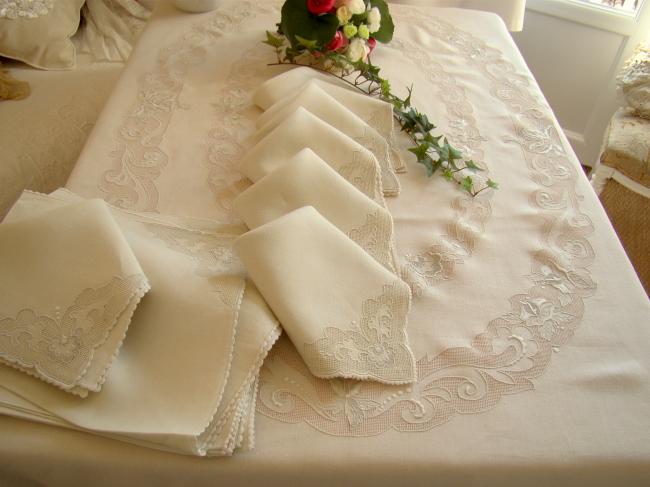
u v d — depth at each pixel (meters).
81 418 0.61
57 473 0.63
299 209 0.77
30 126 1.47
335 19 1.18
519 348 0.75
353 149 0.94
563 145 1.11
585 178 1.04
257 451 0.62
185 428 0.59
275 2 1.50
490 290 0.82
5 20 1.58
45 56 1.64
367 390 0.68
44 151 1.43
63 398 0.63
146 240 0.75
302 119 0.96
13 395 0.62
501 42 1.41
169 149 1.03
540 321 0.78
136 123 1.09
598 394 0.70
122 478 0.63
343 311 0.71
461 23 1.47
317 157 0.87
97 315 0.64
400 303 0.74
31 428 0.62
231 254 0.78
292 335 0.68
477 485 0.65
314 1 1.17
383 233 0.83
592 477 0.65
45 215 0.70
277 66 1.28
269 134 0.95
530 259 0.87
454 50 1.37
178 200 0.93
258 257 0.71
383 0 1.27
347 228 0.83
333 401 0.67
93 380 0.61
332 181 0.85
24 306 0.64
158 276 0.70
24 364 0.62
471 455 0.64
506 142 1.11
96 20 1.78
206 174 0.98
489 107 1.20
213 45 1.33
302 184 0.84
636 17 1.79
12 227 0.69
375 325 0.71
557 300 0.81
